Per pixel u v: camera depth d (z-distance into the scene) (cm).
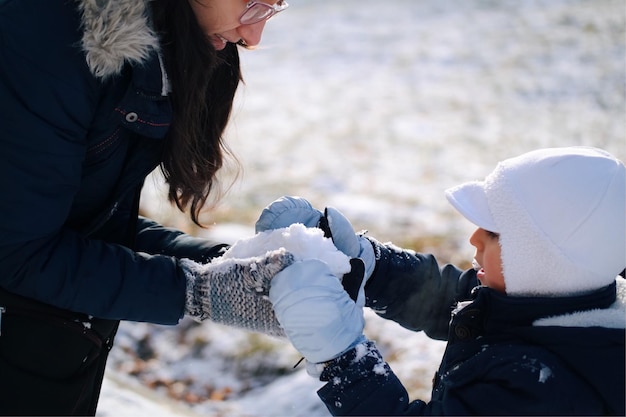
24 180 170
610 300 177
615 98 842
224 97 213
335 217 209
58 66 170
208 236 530
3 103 169
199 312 186
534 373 165
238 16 186
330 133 803
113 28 171
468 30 1180
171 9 182
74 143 175
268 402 372
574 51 1014
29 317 187
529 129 778
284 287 171
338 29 1274
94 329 198
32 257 174
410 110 869
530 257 173
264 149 751
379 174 673
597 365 165
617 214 171
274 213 205
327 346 171
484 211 180
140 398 329
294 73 1056
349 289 183
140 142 193
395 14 1343
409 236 529
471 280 216
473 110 852
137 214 208
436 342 388
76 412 198
